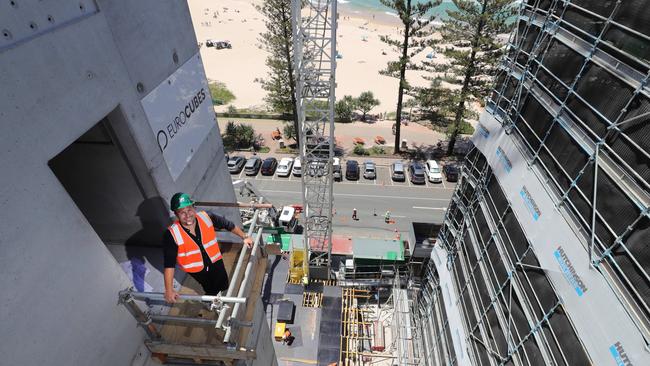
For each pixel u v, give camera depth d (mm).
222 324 4414
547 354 7402
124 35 4102
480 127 11945
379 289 23094
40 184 2947
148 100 4668
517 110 9234
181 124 5711
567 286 6809
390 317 22156
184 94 5785
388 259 23156
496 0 28422
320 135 19938
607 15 6301
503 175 9820
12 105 2643
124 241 5637
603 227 6016
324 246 23750
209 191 7102
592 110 6406
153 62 4770
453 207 14922
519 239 8898
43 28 2928
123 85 4062
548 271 7434
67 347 3350
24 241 2814
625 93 5766
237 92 58656
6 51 2570
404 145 41156
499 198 10258
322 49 16406
